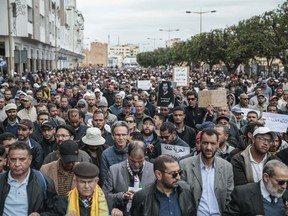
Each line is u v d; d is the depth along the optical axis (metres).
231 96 13.58
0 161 5.16
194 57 52.56
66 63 83.06
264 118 8.85
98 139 6.50
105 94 16.59
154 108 13.53
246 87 21.56
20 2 36.62
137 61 134.00
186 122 10.36
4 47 38.75
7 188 4.33
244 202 4.36
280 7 32.09
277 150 6.69
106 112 10.58
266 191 4.33
